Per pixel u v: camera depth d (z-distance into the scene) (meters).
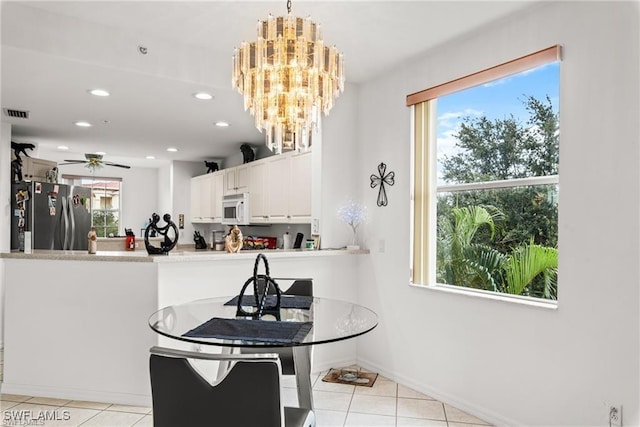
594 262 2.20
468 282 3.05
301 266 3.55
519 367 2.55
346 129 3.86
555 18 2.41
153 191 8.68
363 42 3.00
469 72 2.91
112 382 2.99
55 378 3.08
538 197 2.63
